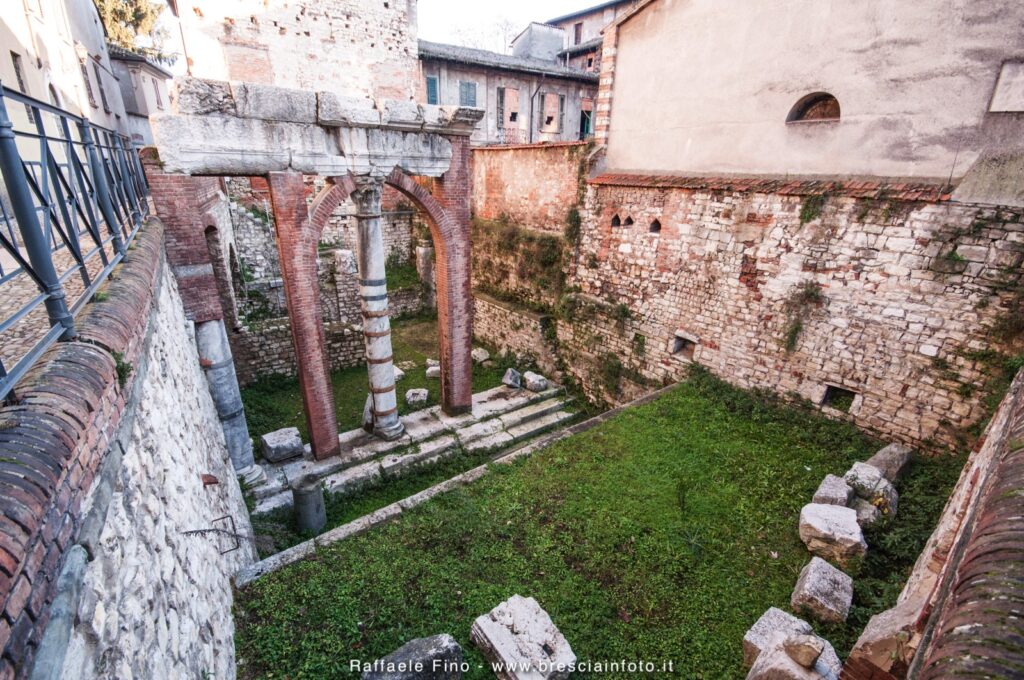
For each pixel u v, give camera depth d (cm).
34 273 243
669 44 1025
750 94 916
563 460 856
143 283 427
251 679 491
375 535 695
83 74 1313
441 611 579
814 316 878
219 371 862
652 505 747
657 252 1118
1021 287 662
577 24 2934
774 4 852
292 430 1034
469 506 752
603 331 1288
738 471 818
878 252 786
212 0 1165
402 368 1511
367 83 1434
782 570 632
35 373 230
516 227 1525
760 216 919
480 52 2202
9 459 176
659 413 994
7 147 226
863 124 788
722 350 1034
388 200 1991
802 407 924
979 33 658
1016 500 241
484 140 2233
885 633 388
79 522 211
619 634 557
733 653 532
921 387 775
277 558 643
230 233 1538
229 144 728
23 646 157
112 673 224
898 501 708
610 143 1209
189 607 374
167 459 392
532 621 536
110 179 538
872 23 750
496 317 1598
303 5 1275
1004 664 175
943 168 721
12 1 902
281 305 1686
